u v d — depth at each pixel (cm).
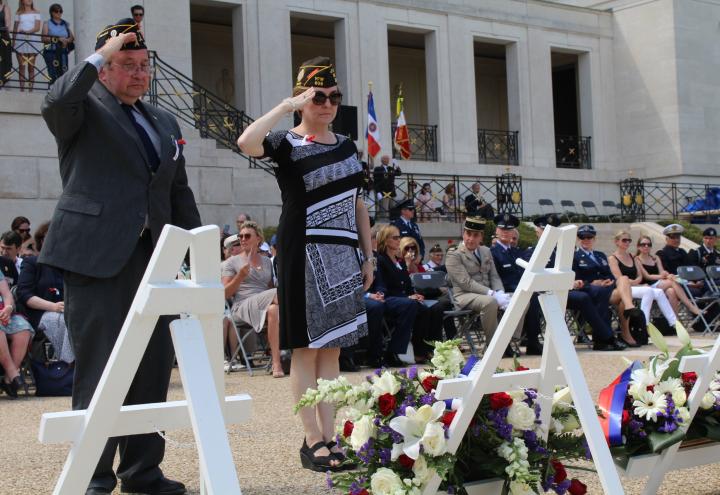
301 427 676
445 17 3053
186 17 2184
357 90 2845
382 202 2123
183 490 475
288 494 471
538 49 3262
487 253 1265
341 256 539
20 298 977
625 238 1436
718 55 3434
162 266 267
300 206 536
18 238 1098
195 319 272
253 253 1124
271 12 2681
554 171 3244
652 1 3356
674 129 3316
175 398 840
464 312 1212
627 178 3409
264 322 1051
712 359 439
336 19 2845
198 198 1752
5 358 927
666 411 427
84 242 450
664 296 1410
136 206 460
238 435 647
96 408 271
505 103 3744
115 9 1872
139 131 476
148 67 482
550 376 390
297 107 523
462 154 3045
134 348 270
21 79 1648
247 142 512
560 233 366
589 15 3391
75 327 455
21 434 691
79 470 274
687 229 2773
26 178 1543
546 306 369
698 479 509
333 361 549
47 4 2364
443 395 360
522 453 379
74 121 448
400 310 1147
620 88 3444
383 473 369
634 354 1211
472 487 383
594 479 507
